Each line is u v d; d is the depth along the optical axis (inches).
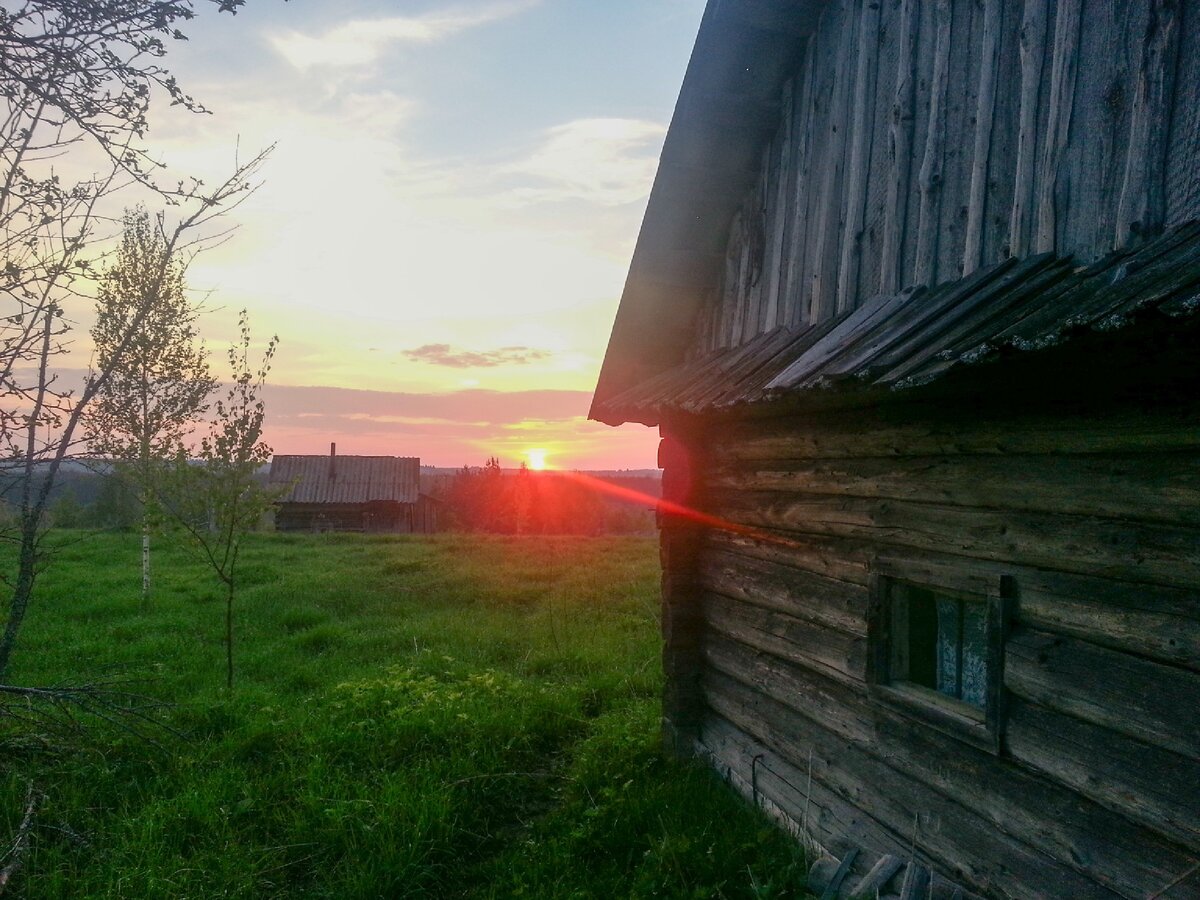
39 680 283.1
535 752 228.1
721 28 168.2
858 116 155.2
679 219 199.3
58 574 564.7
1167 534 87.7
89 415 214.1
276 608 457.7
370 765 209.6
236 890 148.2
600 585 538.3
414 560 679.1
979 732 112.1
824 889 130.3
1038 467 104.7
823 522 150.7
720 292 207.3
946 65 133.7
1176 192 91.7
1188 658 84.7
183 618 414.0
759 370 148.4
